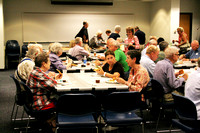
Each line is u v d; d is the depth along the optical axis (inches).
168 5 448.5
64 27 478.6
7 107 207.9
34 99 135.1
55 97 144.8
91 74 178.7
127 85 143.1
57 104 115.6
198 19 492.4
